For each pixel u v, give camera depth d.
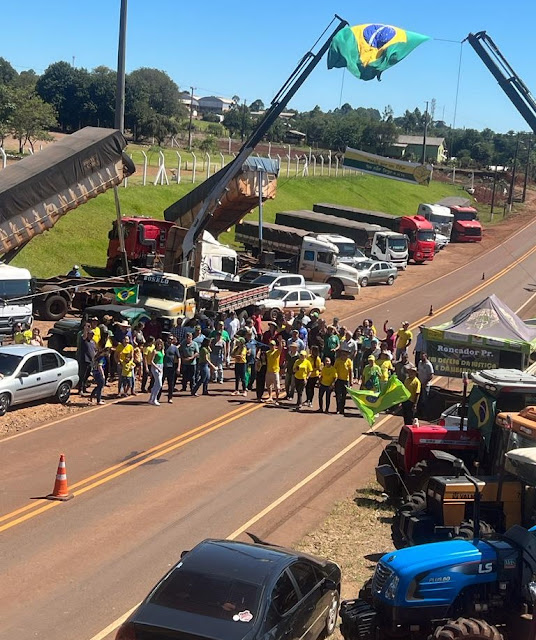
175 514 15.09
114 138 31.80
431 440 14.72
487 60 24.95
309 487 17.06
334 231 58.91
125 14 33.06
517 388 13.18
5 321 29.64
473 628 8.66
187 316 30.55
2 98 70.75
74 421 21.44
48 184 30.02
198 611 8.45
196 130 140.62
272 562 9.41
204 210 36.59
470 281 57.09
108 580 12.16
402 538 12.88
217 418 22.47
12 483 16.45
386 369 23.36
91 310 28.66
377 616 9.55
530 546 9.55
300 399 24.03
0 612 11.01
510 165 154.50
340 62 23.94
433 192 109.62
